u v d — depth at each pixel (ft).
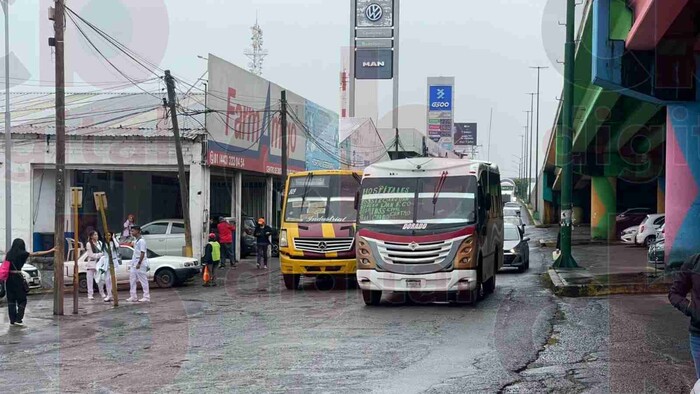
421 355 35.63
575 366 32.50
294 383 30.12
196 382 30.86
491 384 29.27
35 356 39.93
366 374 31.53
